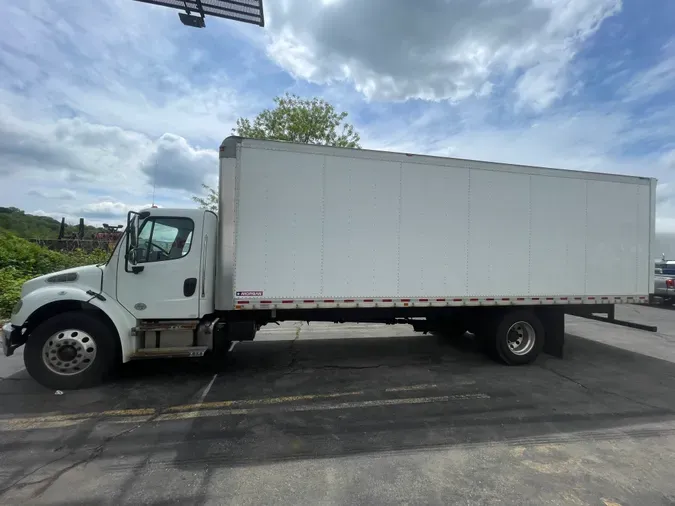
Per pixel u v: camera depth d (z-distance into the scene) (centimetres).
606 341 827
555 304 641
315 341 784
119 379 526
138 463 317
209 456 330
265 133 1798
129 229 501
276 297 529
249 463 319
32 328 506
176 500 269
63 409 425
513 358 620
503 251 610
